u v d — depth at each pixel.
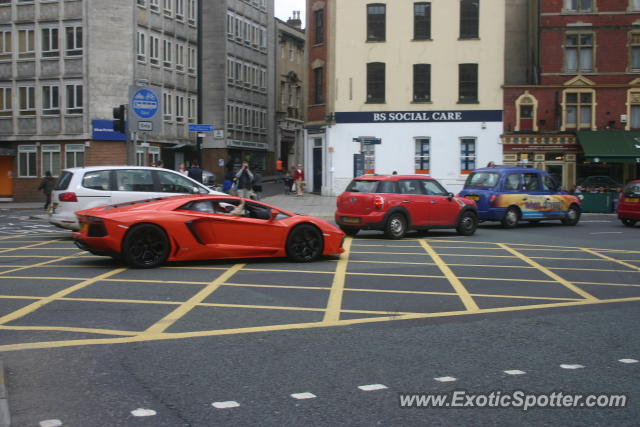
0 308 8.63
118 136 42.62
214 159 55.56
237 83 58.16
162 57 46.69
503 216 22.64
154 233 12.07
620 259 14.72
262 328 7.72
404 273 12.22
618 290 10.79
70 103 42.25
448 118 37.38
